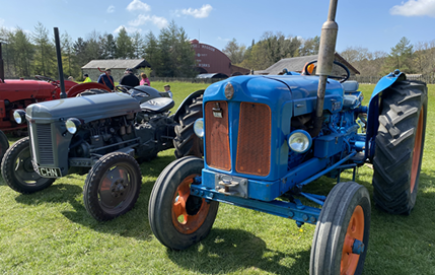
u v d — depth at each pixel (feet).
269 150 6.37
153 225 7.50
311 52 197.98
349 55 183.11
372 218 9.56
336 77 10.24
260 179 6.54
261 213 10.33
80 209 11.02
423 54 140.97
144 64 140.36
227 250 8.18
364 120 12.48
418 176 10.61
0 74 20.25
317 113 6.95
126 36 197.67
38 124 10.38
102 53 201.77
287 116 6.50
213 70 225.97
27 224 9.88
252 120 6.44
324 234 5.52
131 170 10.77
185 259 7.77
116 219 10.21
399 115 8.65
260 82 6.39
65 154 10.69
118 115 12.46
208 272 7.28
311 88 7.54
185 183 8.00
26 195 12.29
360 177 13.35
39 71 156.56
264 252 8.05
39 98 22.20
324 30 6.25
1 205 11.35
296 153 7.57
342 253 5.87
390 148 8.54
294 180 7.09
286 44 196.75
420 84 9.08
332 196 5.97
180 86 94.07
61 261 7.89
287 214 6.50
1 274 7.41
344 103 9.57
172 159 17.65
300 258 7.76
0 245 8.64
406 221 9.36
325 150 7.86
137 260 7.82
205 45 219.41
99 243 8.70
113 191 10.21
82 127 11.53
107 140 12.32
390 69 156.25
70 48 167.12
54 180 13.16
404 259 7.60
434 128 23.90
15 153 11.73
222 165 7.07
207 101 6.96
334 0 5.93
